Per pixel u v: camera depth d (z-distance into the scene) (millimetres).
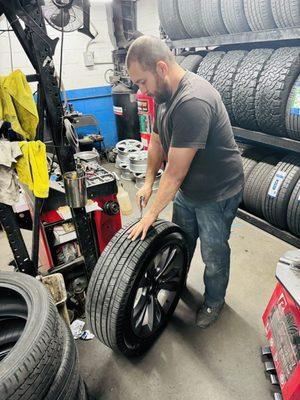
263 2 2129
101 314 1286
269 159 2564
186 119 1105
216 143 1269
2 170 1240
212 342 1569
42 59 1144
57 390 944
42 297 1108
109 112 5129
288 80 2041
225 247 1521
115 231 1909
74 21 1706
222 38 2496
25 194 1807
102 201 1752
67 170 1371
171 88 1167
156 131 1506
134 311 1432
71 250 1878
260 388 1335
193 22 2740
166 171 1230
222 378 1387
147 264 1336
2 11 1069
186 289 1960
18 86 1117
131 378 1409
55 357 947
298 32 1958
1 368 823
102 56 4789
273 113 2154
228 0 2352
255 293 1885
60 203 1666
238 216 2797
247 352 1503
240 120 2500
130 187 3684
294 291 1012
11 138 1674
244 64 2354
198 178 1347
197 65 2875
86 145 4449
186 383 1375
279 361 1212
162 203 1264
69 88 4707
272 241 2424
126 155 3932
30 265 1596
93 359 1511
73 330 1665
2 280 1213
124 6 4492
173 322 1710
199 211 1439
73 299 1774
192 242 1704
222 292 1643
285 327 1200
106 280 1279
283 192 2242
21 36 1112
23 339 916
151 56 1076
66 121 1279
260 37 2207
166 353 1523
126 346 1387
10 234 1490
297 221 2195
